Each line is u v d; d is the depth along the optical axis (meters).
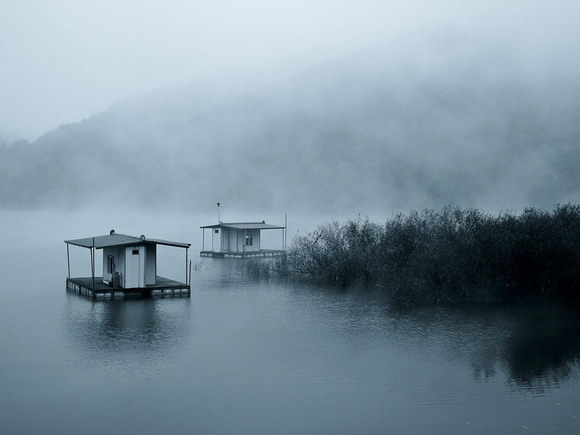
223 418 18.30
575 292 36.03
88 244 38.25
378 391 20.67
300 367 23.34
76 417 18.30
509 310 33.56
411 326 30.09
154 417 18.36
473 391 20.69
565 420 18.12
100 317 31.83
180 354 24.98
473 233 38.28
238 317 32.25
